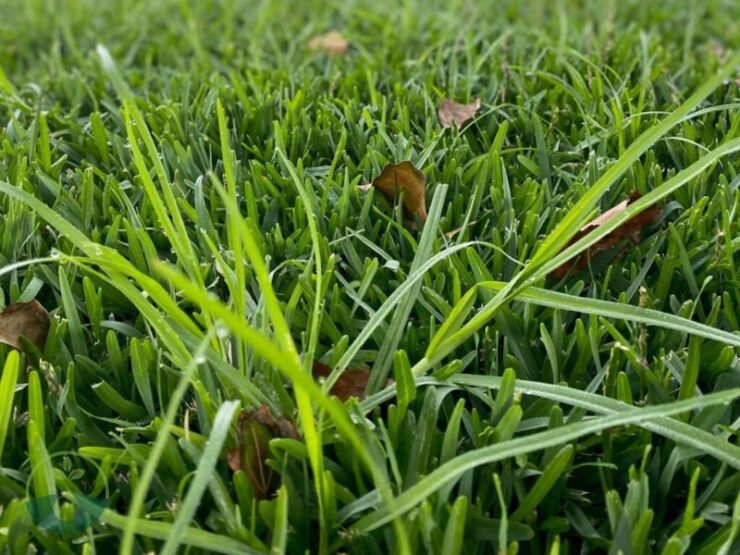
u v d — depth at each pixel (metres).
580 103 0.44
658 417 0.24
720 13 0.67
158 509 0.24
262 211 0.37
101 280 0.32
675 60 0.55
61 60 0.63
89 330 0.31
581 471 0.26
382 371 0.27
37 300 0.33
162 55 0.63
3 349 0.29
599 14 0.65
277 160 0.40
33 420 0.25
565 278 0.31
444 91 0.49
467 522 0.23
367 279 0.30
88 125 0.46
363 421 0.24
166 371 0.27
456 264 0.32
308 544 0.24
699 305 0.31
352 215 0.36
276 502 0.23
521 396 0.26
